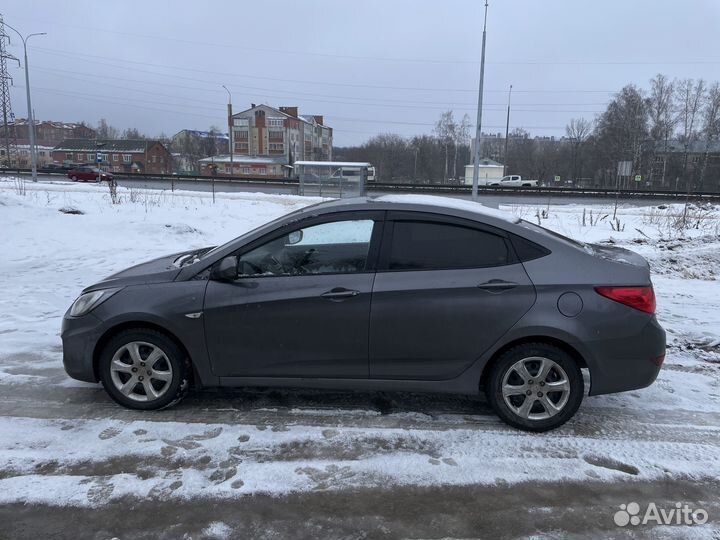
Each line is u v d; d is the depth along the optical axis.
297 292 3.89
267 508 3.02
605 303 3.75
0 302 7.18
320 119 129.62
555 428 3.97
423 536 2.82
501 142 103.38
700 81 77.12
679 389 4.75
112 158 100.31
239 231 15.91
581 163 88.06
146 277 4.13
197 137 124.19
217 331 3.96
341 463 3.47
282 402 4.37
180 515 2.94
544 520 2.97
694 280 9.57
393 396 4.53
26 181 40.56
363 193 33.69
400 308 3.83
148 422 3.97
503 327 3.78
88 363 4.11
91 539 2.74
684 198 36.81
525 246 3.88
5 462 3.40
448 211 3.96
